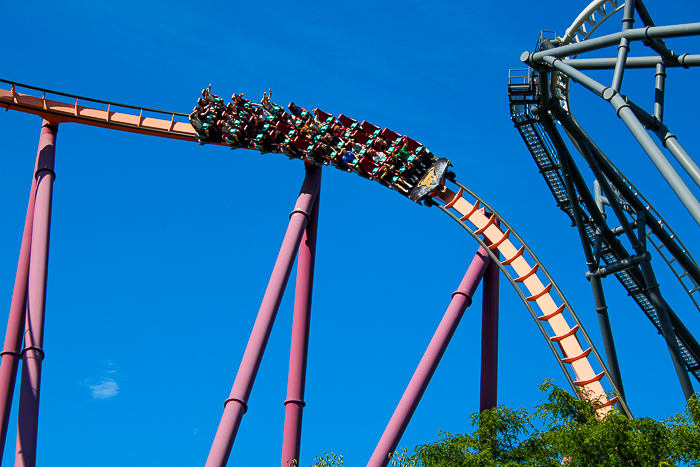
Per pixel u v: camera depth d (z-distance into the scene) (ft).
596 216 80.28
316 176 88.99
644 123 56.44
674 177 47.85
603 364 70.13
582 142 75.87
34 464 78.48
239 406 73.31
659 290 72.49
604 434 47.88
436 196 88.22
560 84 79.51
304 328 82.79
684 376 68.69
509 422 53.57
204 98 93.97
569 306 74.02
